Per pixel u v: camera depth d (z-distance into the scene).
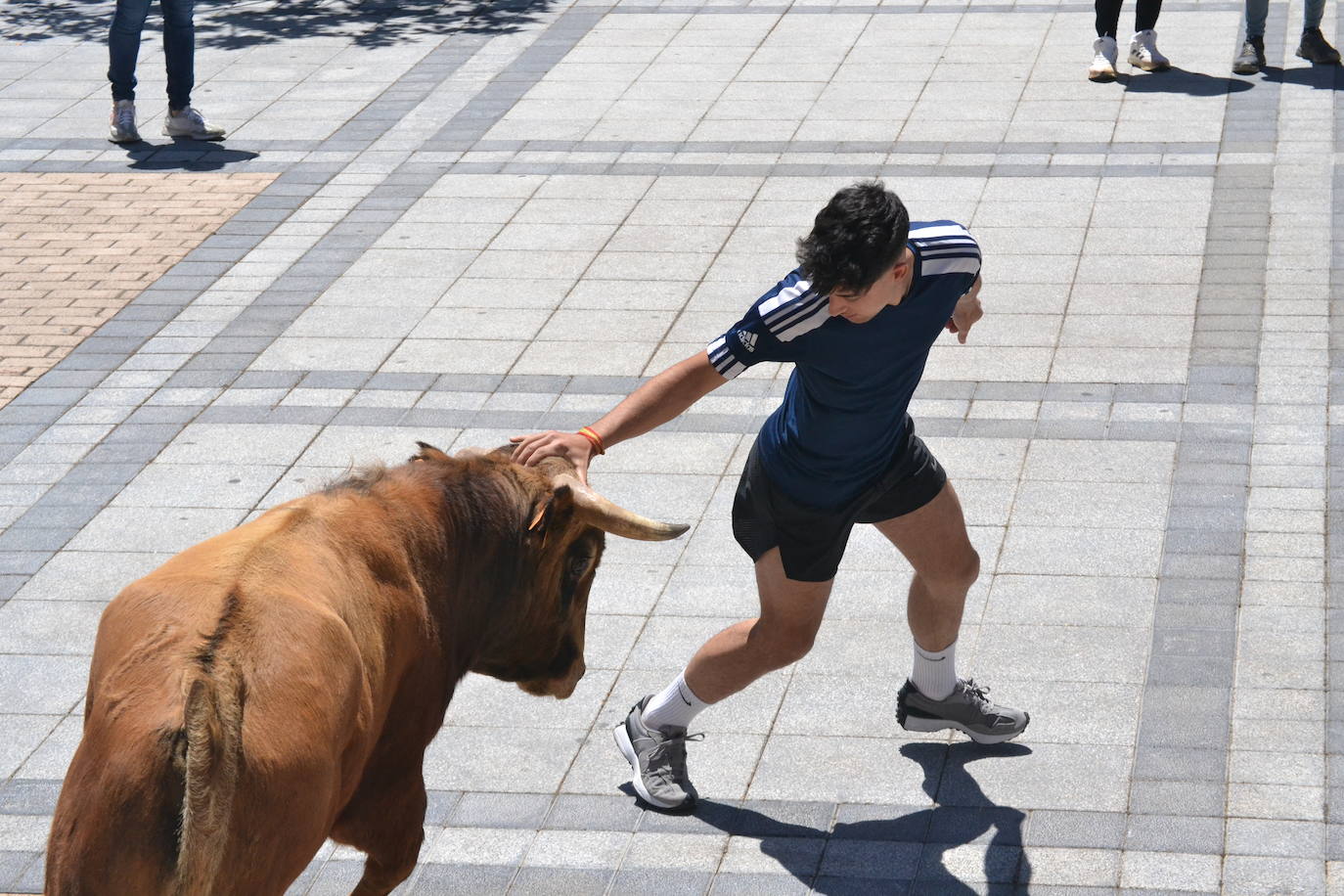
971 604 7.20
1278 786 5.89
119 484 8.72
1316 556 7.33
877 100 13.86
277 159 13.47
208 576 4.03
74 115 14.73
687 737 6.08
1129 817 5.80
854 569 7.58
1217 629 6.86
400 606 4.46
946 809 5.94
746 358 4.95
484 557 4.81
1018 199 11.73
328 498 4.54
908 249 4.71
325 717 3.92
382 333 10.34
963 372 9.38
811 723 6.52
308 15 17.55
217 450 9.03
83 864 3.68
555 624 5.16
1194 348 9.44
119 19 13.61
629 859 5.80
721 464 8.58
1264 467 8.13
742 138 13.22
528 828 6.00
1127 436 8.55
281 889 3.91
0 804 6.27
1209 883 5.44
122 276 11.41
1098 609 7.07
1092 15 15.80
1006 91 13.87
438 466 4.82
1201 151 12.34
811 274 4.57
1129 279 10.40
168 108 13.89
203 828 3.55
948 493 5.58
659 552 7.83
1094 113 13.22
